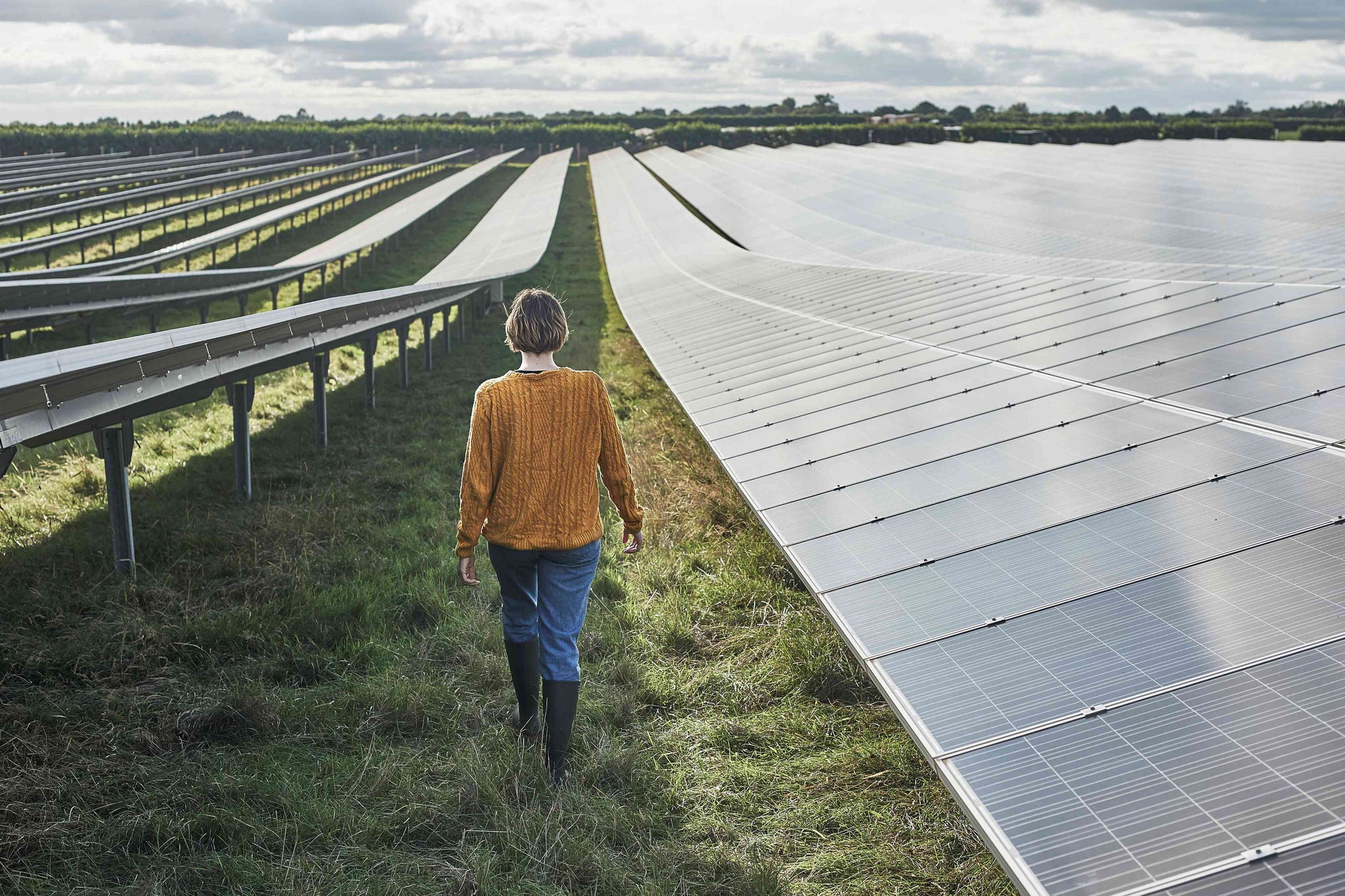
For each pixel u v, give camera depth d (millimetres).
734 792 5422
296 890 4301
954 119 175000
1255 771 3434
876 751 5805
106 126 119750
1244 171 46594
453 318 32812
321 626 7859
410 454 14812
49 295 19750
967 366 10492
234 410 12047
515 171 111062
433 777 5430
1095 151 69375
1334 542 4656
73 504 11680
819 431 9500
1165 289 11938
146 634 7445
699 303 24359
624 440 15273
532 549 4879
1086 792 3607
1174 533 5301
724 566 9438
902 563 5953
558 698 5047
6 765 5461
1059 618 4773
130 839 4832
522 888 4418
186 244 36719
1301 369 7461
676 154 108000
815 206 48469
